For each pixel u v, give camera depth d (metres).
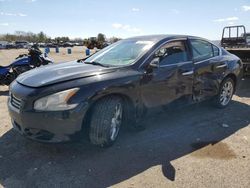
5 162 3.52
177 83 4.57
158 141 4.16
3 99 6.82
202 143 4.13
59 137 3.41
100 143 3.69
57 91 3.35
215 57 5.46
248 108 5.93
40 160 3.57
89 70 3.85
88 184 3.07
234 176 3.24
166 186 3.04
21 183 3.08
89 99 3.44
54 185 3.05
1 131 4.49
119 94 3.82
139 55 4.25
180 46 4.76
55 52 38.19
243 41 11.12
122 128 4.25
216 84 5.45
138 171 3.33
